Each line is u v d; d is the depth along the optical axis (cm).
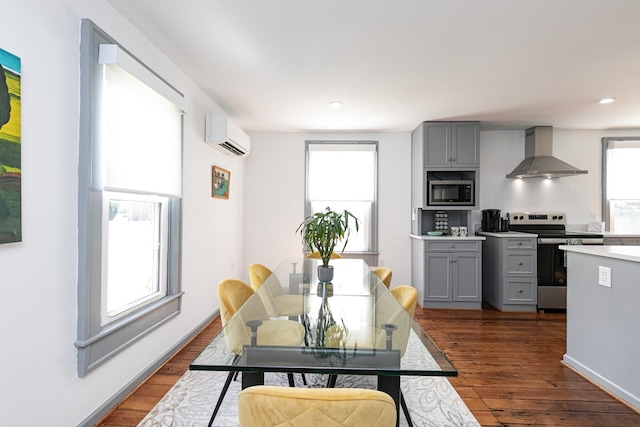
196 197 286
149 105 203
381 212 447
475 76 261
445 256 385
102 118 162
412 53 223
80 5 153
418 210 417
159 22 188
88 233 155
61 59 143
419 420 173
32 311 131
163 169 220
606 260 202
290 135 452
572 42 208
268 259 451
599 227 420
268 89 290
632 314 185
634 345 184
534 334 301
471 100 319
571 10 174
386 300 190
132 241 210
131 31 189
